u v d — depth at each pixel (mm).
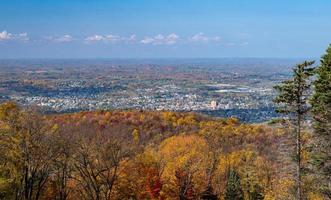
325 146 31812
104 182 38938
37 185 40750
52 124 42438
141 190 46125
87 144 38156
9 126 35875
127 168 43281
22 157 36156
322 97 32531
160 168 51406
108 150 38406
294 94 30500
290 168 31922
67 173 39562
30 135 36312
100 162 38219
